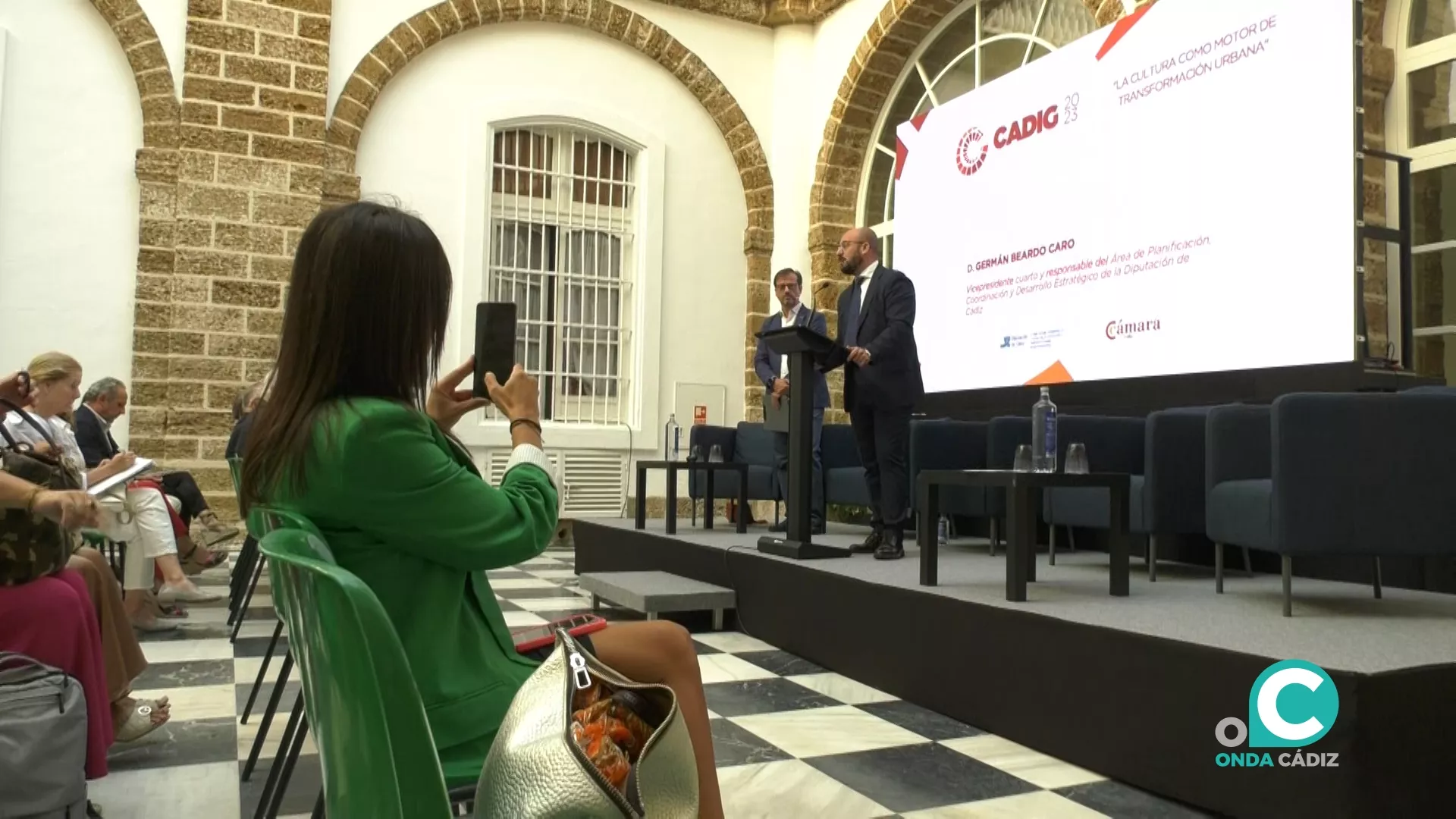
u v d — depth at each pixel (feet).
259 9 20.80
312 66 21.20
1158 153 15.14
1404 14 15.12
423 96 22.84
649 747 3.26
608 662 4.18
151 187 20.03
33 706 5.42
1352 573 11.69
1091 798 7.00
